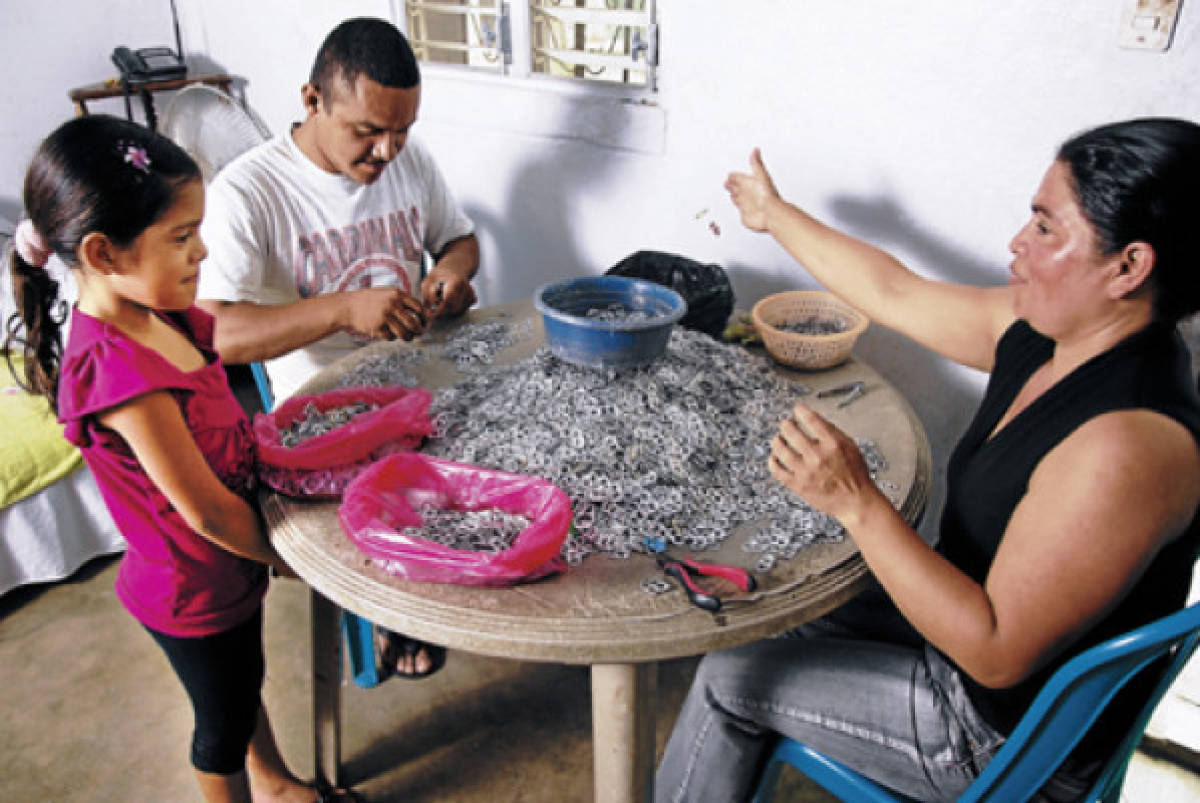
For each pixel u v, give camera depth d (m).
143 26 3.24
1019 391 1.18
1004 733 1.13
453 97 2.51
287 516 1.27
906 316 1.51
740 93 2.04
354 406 1.51
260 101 3.11
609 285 1.74
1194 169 0.89
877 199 1.97
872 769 1.25
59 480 2.26
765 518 1.28
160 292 1.20
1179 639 0.97
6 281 2.46
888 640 1.42
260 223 1.77
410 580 1.14
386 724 1.93
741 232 2.17
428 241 2.19
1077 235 0.97
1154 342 1.00
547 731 1.92
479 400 1.54
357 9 2.63
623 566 1.17
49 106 3.17
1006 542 1.01
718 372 1.60
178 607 1.35
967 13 1.71
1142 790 1.82
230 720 1.46
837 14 1.85
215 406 1.31
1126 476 0.92
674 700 2.02
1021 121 1.74
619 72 2.50
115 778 1.81
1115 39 1.60
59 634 2.18
